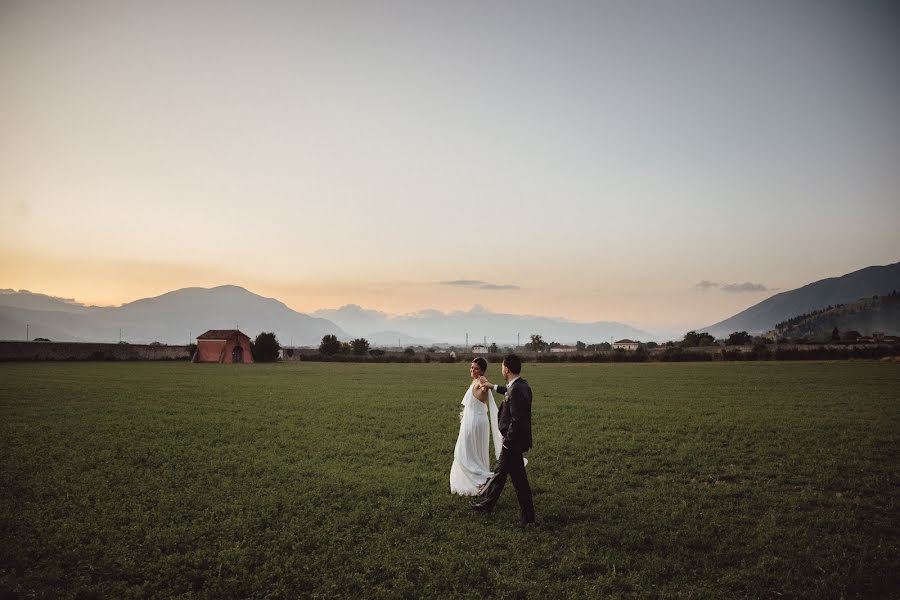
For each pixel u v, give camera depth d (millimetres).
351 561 7352
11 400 25859
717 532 8523
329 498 10219
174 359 87312
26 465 12602
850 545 7918
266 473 12148
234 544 7922
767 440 15914
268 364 80750
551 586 6613
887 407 23172
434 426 18938
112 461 13203
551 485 11164
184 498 10164
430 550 7746
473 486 10109
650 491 10750
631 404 24812
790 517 9156
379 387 35062
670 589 6602
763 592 6531
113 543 8000
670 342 150750
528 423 8883
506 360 9297
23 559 7352
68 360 74000
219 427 18484
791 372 48094
